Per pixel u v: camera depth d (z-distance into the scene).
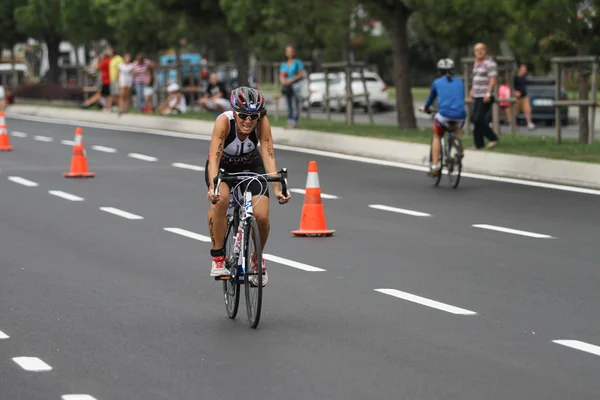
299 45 155.25
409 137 72.06
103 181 54.22
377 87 129.38
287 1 90.06
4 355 22.05
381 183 53.25
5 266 32.16
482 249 34.94
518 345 22.81
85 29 143.00
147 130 91.12
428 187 51.59
